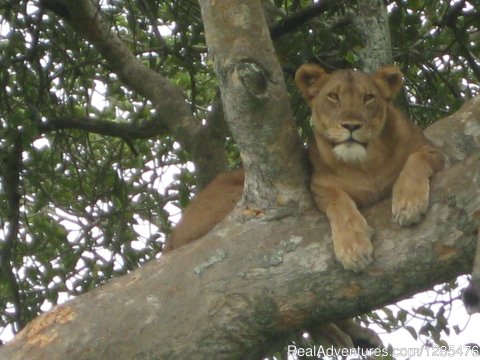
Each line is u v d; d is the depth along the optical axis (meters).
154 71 14.86
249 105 9.07
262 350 9.43
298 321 9.20
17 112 14.38
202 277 9.30
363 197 10.20
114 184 15.55
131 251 15.29
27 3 15.15
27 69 15.40
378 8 11.93
